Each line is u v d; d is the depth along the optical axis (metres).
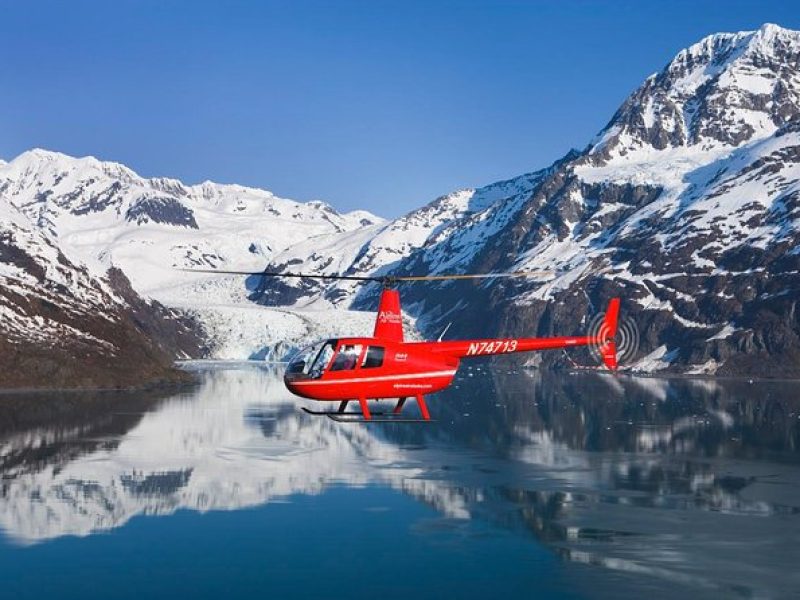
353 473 80.12
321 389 49.84
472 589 48.50
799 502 69.00
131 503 66.31
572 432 113.00
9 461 82.56
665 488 74.25
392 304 52.97
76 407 131.25
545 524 61.62
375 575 50.34
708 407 148.62
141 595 47.03
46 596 46.72
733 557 53.94
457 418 129.75
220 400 151.12
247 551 54.69
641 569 51.84
